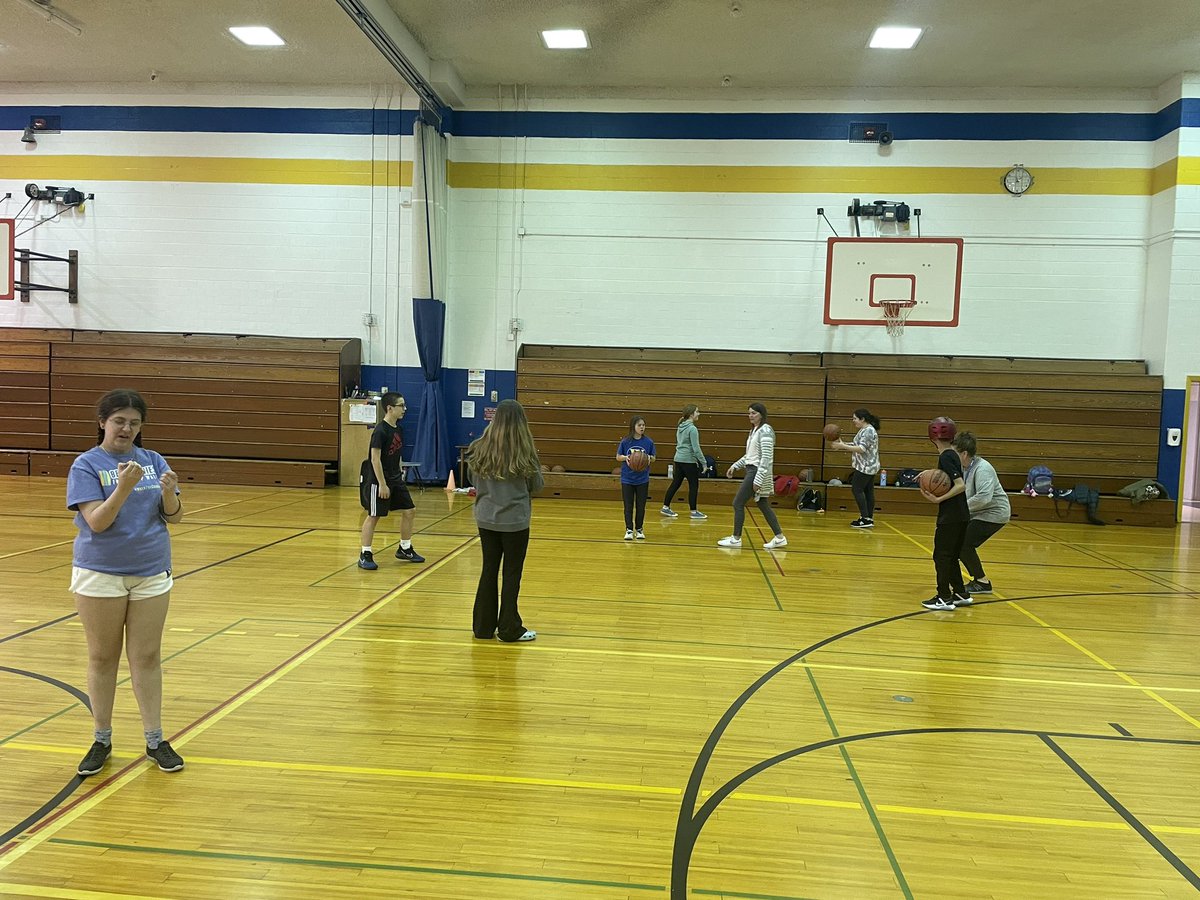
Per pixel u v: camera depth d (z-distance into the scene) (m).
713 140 12.02
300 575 6.22
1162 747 3.39
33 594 5.40
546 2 9.48
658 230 12.16
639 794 2.85
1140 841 2.61
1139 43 10.02
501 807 2.73
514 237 12.35
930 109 11.70
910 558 7.67
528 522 4.62
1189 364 10.93
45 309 12.69
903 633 5.09
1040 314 11.67
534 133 12.23
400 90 12.12
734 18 9.75
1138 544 9.20
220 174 12.42
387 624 4.95
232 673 4.01
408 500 6.70
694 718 3.58
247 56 11.24
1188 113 10.77
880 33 10.01
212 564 6.55
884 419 11.41
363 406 11.88
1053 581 6.91
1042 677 4.29
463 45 10.71
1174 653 4.80
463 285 12.43
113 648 2.83
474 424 12.52
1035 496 10.97
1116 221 11.49
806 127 11.89
